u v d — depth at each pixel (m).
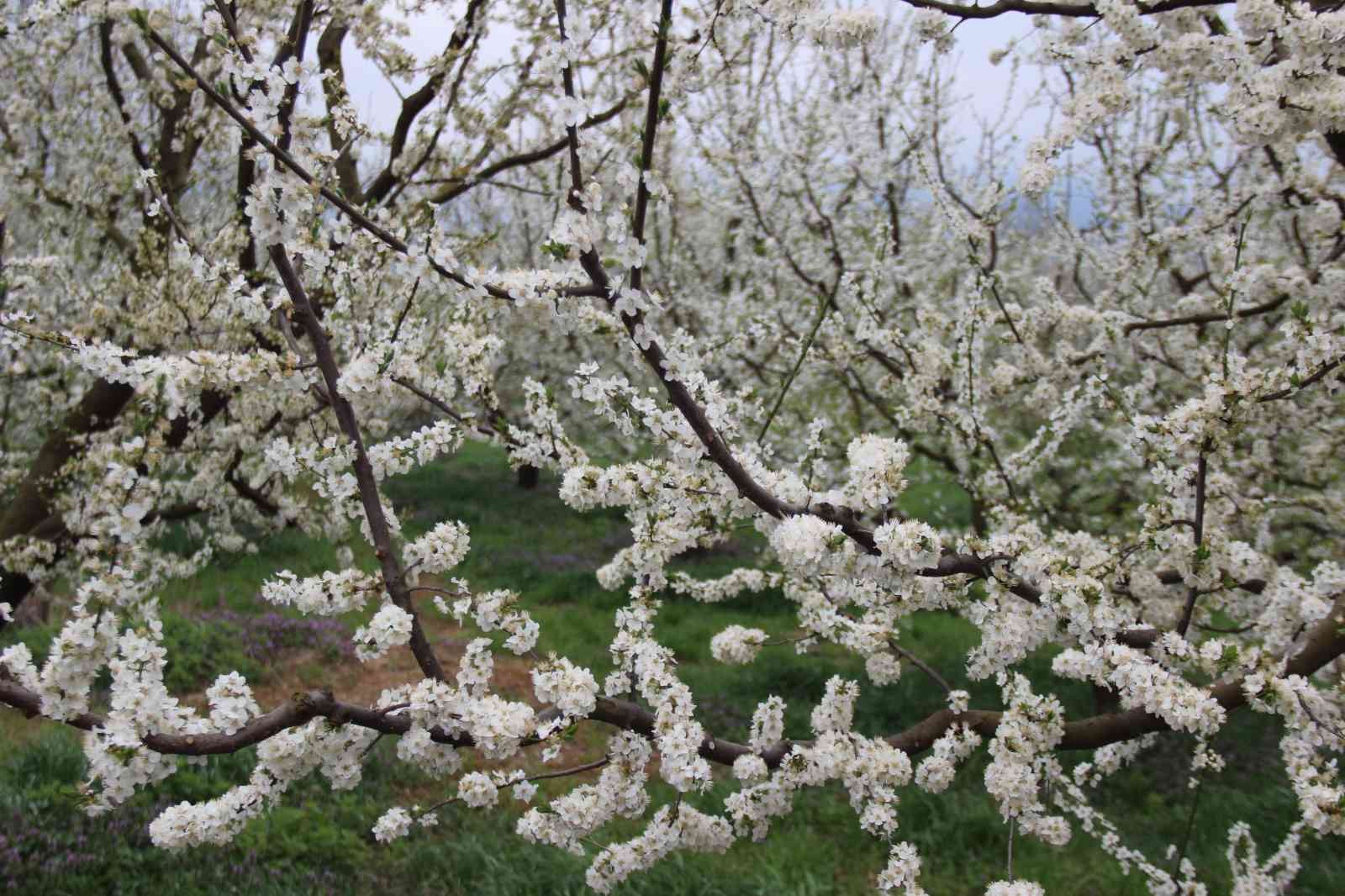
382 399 2.24
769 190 8.73
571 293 1.88
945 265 8.67
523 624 2.19
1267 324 5.79
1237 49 3.10
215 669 7.51
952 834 5.77
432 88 5.21
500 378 12.41
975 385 5.33
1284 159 4.63
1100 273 7.75
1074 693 7.51
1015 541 2.43
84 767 5.54
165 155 6.03
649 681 2.31
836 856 5.62
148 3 5.03
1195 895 3.40
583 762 6.64
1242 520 4.18
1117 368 5.89
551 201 7.40
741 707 7.48
